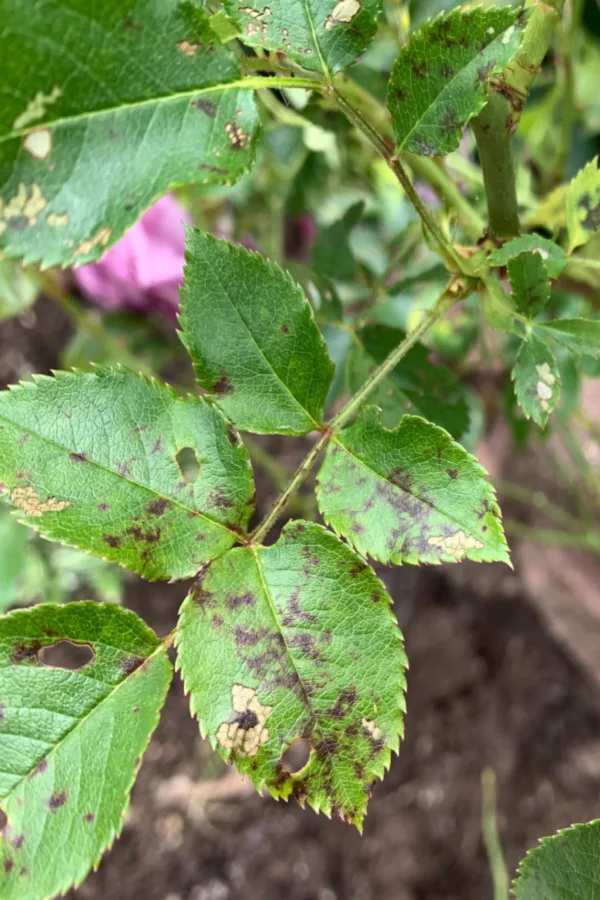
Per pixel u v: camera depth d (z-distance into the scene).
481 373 0.37
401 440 0.12
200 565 0.11
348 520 0.12
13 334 0.61
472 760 0.52
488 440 0.50
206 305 0.12
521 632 0.56
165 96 0.10
